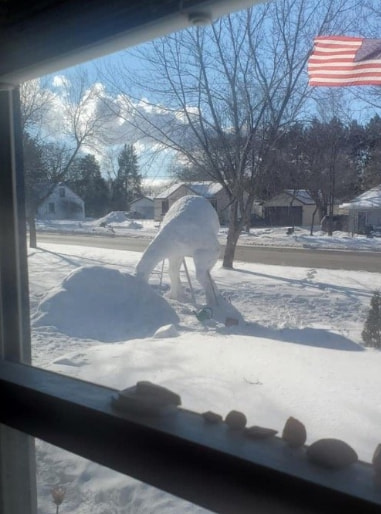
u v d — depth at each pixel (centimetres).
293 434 132
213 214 752
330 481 112
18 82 226
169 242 737
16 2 192
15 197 244
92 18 176
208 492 131
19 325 240
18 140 253
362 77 298
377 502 102
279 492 117
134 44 184
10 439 205
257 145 625
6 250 240
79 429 163
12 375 200
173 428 144
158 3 159
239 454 126
